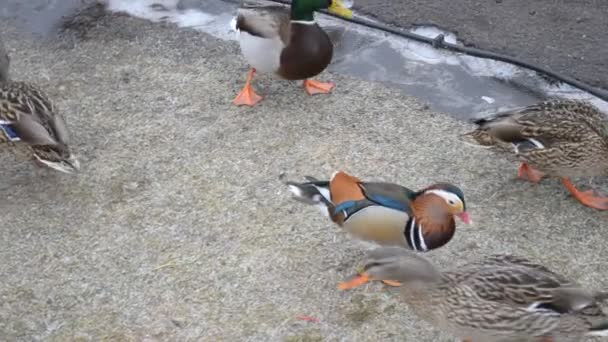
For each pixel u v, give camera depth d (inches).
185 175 191.6
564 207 187.0
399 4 220.1
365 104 201.9
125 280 179.3
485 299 167.5
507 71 207.0
